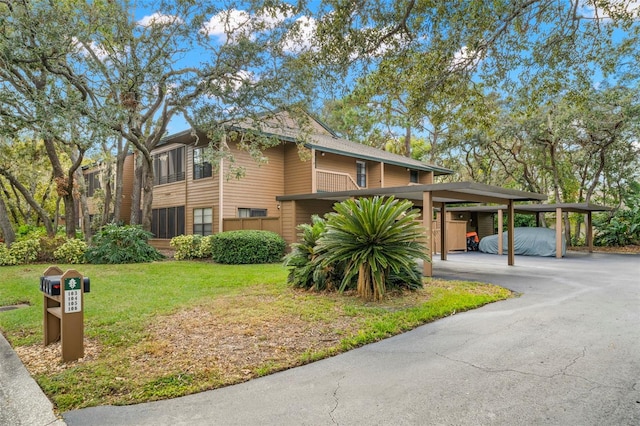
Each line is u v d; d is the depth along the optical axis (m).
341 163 17.59
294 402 2.75
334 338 4.16
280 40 10.05
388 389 2.94
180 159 16.16
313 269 6.77
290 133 15.15
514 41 5.71
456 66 5.88
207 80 11.35
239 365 3.43
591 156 18.64
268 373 3.28
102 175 18.48
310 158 14.94
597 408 2.61
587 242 18.02
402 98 16.98
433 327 4.62
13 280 8.27
